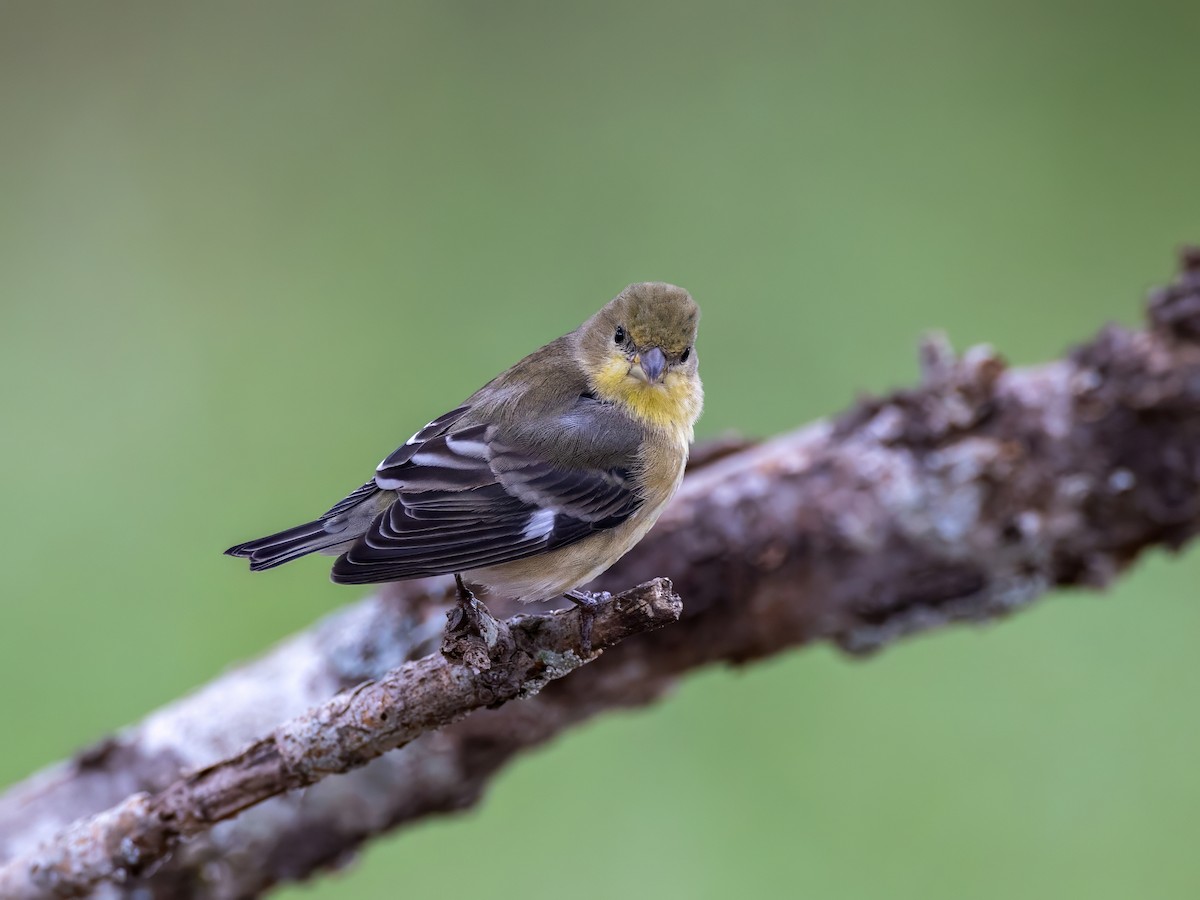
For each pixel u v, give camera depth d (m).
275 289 14.16
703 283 13.93
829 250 14.04
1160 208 14.16
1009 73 15.06
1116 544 10.31
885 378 13.30
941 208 14.16
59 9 15.25
